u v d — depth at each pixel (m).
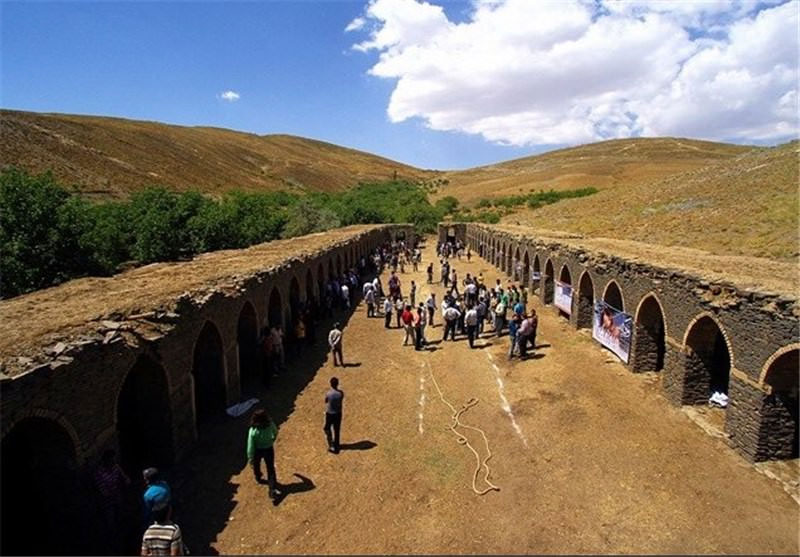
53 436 9.12
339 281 32.97
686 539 10.16
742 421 12.85
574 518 10.89
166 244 34.28
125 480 9.98
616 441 13.90
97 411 9.88
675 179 61.00
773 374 12.02
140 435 12.70
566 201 78.00
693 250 26.25
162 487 9.09
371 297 28.89
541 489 11.94
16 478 9.75
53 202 23.55
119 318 11.97
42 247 22.78
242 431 14.82
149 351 11.72
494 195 125.69
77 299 14.72
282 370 19.73
